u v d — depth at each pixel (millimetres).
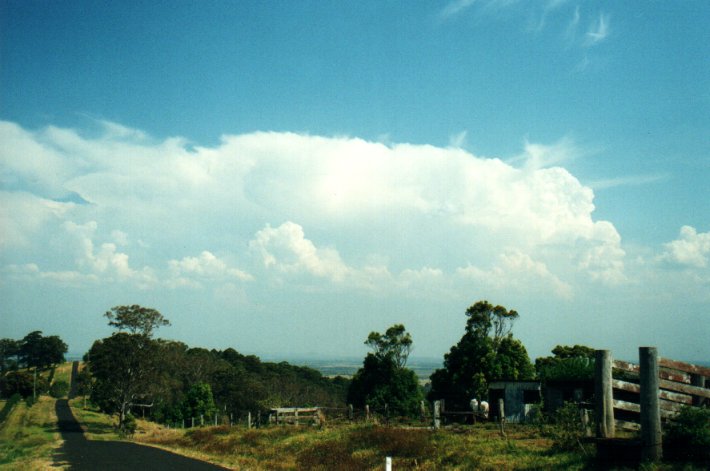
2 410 95312
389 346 61719
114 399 72312
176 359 99125
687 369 14539
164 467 23562
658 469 11859
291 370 152875
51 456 29547
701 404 14414
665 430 13750
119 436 58250
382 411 53031
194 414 80750
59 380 151625
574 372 32188
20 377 123062
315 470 20922
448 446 20875
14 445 41406
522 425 27688
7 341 175250
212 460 26047
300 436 29500
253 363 139500
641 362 12734
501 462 16828
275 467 22281
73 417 87750
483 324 51625
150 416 93562
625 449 13008
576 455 15297
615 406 14258
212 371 107562
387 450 21828
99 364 72875
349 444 24422
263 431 33469
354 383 62500
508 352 50219
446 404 50219
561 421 18375
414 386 59781
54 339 181625
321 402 117000
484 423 29438
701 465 11773
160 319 74312
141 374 72188
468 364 49719
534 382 34781
